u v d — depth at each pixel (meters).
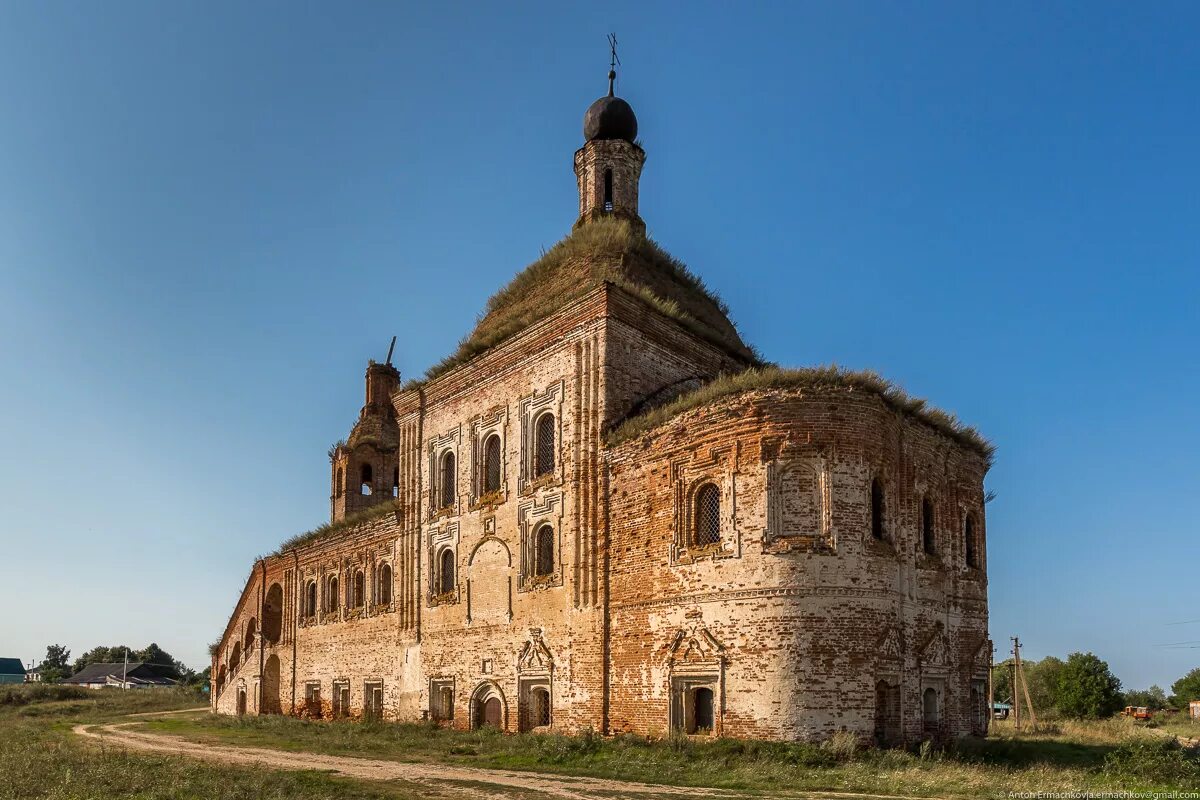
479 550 30.20
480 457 30.92
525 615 27.58
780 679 20.45
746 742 20.27
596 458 25.88
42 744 28.09
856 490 21.47
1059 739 26.20
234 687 49.22
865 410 21.97
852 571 20.94
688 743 21.11
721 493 22.39
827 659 20.42
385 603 36.00
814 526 21.30
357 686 37.22
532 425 28.66
